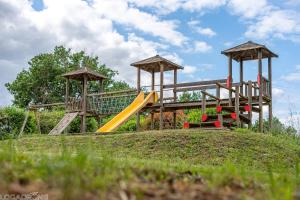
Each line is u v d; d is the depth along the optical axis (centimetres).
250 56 1772
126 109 1886
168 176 373
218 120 1510
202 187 313
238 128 1455
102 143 1308
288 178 426
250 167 992
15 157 401
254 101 1697
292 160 1189
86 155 377
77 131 2491
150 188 295
